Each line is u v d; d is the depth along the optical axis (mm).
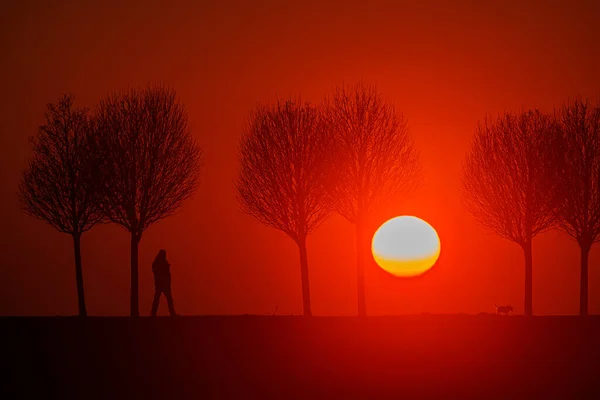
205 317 196250
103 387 160875
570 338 186875
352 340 183375
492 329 192250
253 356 174625
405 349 179250
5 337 179750
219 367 169750
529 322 197375
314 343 181500
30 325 186250
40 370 166875
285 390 160500
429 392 160000
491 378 166000
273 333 186250
